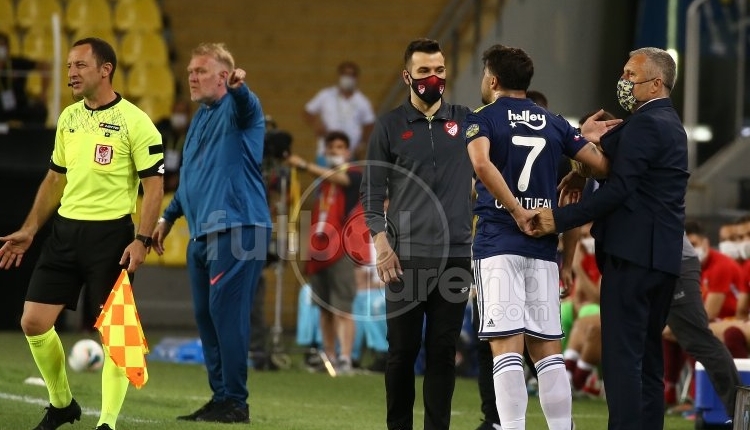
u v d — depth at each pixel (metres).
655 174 20.75
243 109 24.48
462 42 57.22
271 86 58.28
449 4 60.16
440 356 22.02
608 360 20.69
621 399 20.45
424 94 22.23
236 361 24.97
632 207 20.67
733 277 32.78
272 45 59.06
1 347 40.19
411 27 59.94
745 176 50.88
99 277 21.75
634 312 20.67
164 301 50.62
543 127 20.64
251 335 39.06
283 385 34.72
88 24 56.06
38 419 23.94
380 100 58.44
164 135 46.75
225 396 25.27
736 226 34.75
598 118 21.81
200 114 25.67
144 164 21.91
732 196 50.22
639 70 21.05
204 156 25.22
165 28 58.94
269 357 39.00
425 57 22.25
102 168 21.78
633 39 54.94
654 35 53.47
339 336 38.84
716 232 45.91
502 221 20.58
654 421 21.56
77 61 21.72
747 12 53.53
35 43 54.84
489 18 56.59
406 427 22.59
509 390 20.25
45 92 49.41
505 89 21.00
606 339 20.80
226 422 24.88
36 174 44.28
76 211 21.89
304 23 59.53
